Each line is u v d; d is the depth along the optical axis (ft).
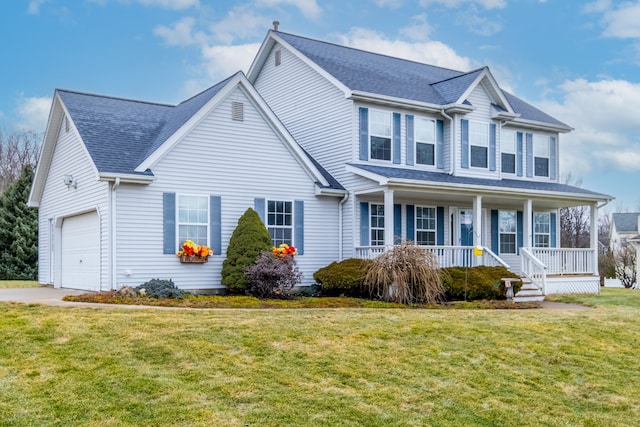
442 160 64.85
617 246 166.30
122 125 53.47
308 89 65.21
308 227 56.75
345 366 27.02
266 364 26.50
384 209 58.90
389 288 48.16
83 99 55.98
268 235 51.11
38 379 23.40
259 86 73.77
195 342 28.60
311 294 53.47
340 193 58.08
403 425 21.75
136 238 47.24
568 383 27.68
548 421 23.41
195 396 22.50
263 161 54.03
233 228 51.98
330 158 61.67
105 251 46.62
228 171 51.96
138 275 47.21
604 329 37.45
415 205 64.59
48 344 27.50
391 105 61.31
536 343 33.12
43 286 64.49
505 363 29.58
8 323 30.78
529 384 27.12
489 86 67.05
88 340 28.17
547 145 74.69
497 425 22.68
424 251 48.78
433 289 47.62
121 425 19.98
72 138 55.57
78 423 20.02
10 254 92.94
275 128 54.70
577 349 32.63
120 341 28.22
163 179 48.57
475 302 49.11
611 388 27.40
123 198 46.83
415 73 73.10
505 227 72.49
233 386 23.72
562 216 153.79
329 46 72.33
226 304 41.88
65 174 57.52
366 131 60.03
